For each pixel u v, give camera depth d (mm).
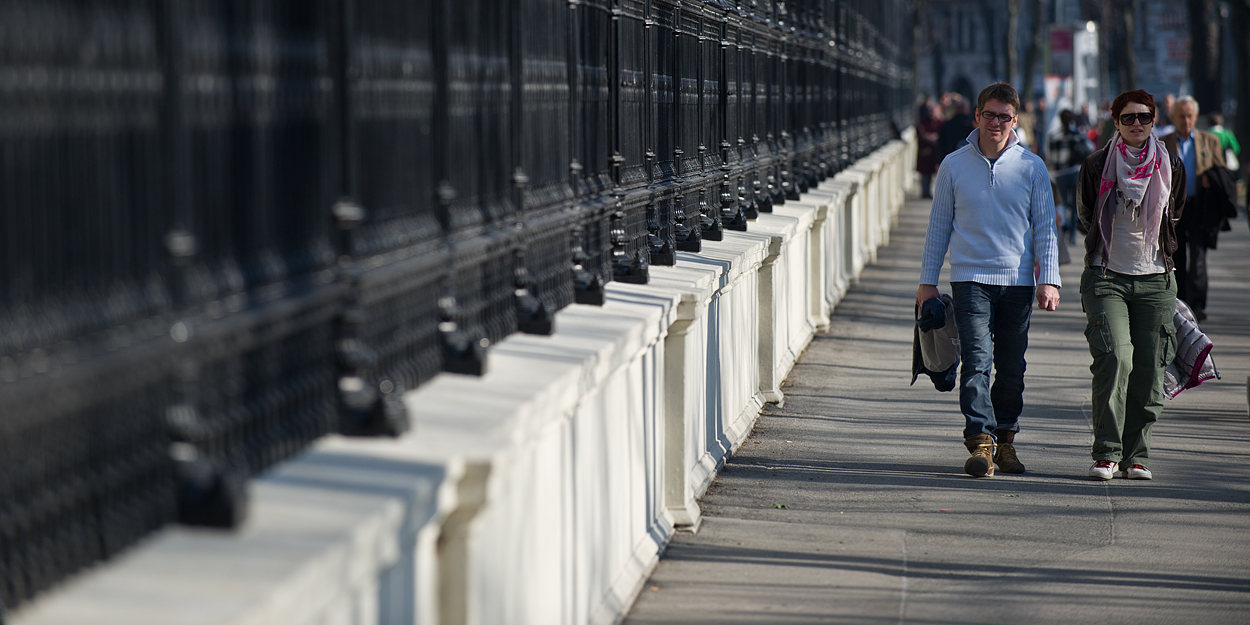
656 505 21562
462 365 14109
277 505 9383
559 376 14242
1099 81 185125
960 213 27062
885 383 37312
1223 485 26500
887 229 86125
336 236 11750
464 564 11336
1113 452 26750
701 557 21062
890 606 18859
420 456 10781
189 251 9148
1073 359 42000
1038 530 23047
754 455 28438
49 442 7910
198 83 9469
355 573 9008
